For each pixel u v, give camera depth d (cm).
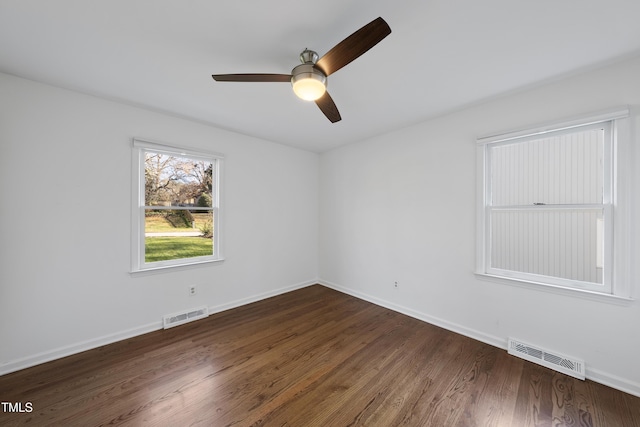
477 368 200
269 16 134
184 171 305
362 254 363
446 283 269
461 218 257
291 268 400
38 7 127
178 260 288
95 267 231
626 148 171
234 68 185
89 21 137
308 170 424
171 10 130
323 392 173
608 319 179
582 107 187
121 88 214
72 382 181
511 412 156
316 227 438
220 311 316
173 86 211
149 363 205
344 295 379
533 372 195
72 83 206
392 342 240
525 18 134
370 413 156
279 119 283
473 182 248
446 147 268
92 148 228
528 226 230
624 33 144
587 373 186
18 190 197
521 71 186
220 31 146
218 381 183
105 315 236
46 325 209
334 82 202
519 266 235
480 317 244
